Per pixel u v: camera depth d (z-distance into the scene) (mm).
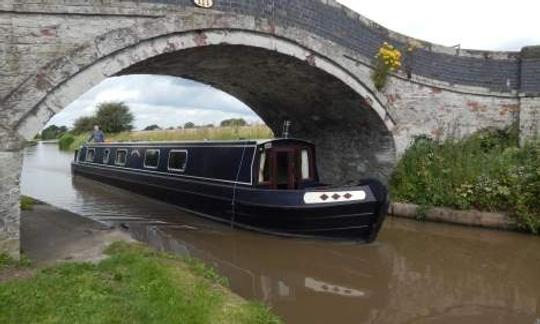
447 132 13906
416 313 6996
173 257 7191
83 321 4504
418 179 12609
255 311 5309
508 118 14211
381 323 6621
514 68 14227
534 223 10453
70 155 44125
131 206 15070
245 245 10312
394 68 12664
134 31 9047
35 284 5516
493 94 14148
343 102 13438
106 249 7496
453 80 13977
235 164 11820
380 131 13406
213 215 12422
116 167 18359
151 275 6000
